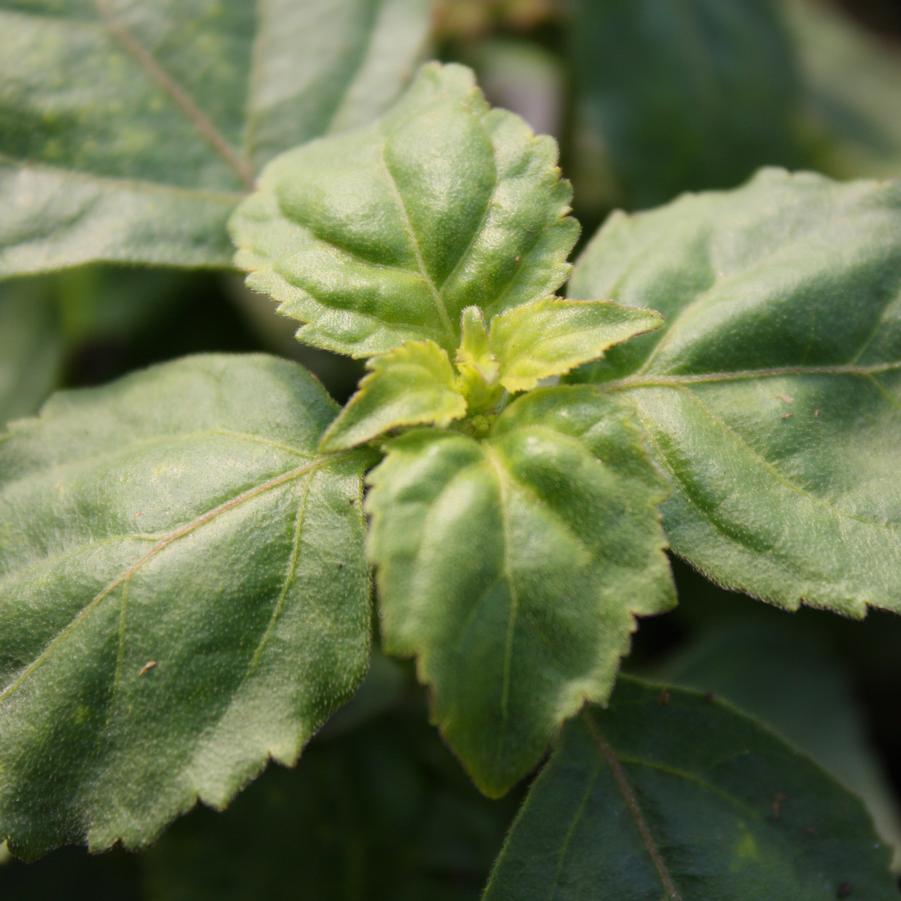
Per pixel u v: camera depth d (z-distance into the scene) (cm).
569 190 26
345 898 29
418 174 26
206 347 35
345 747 30
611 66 34
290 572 25
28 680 25
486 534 24
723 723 26
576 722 26
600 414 24
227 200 29
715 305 26
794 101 35
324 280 25
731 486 25
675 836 25
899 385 26
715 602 33
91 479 25
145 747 24
